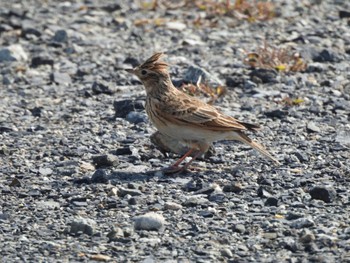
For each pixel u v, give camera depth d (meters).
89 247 12.12
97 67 22.06
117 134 17.27
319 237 12.03
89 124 18.05
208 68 21.55
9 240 12.41
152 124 16.45
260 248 11.93
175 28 24.84
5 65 22.23
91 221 12.80
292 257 11.60
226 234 12.39
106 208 13.46
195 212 13.19
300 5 26.78
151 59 14.99
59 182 14.63
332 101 19.12
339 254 11.61
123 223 12.85
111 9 26.81
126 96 19.98
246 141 14.78
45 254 11.93
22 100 19.80
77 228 12.58
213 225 12.68
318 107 18.73
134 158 15.72
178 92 15.01
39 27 25.23
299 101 19.06
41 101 19.75
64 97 20.03
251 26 24.98
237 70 21.34
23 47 23.67
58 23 25.61
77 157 16.02
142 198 13.76
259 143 16.59
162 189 14.17
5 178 14.93
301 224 12.50
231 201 13.59
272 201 13.43
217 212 13.16
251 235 12.34
